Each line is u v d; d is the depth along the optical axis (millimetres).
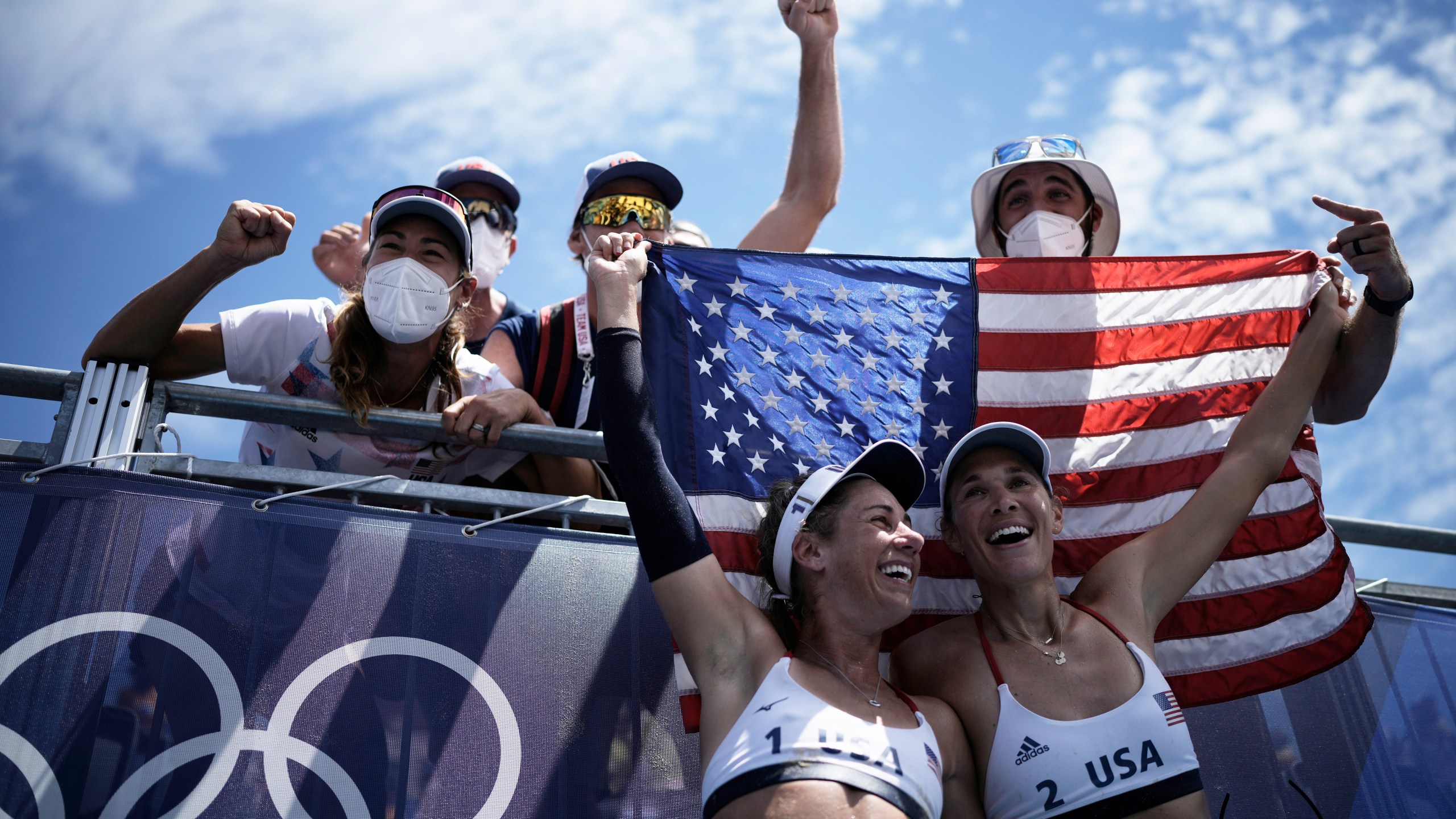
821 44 5438
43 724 3119
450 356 4422
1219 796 4102
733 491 4105
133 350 3918
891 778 3043
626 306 3904
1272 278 4746
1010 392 4477
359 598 3572
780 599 3822
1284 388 4336
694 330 4293
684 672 3738
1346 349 4469
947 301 4574
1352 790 4172
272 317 4273
